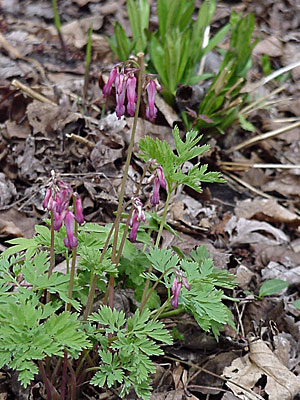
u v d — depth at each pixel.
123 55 0.98
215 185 0.96
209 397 0.71
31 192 0.86
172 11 0.94
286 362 0.75
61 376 0.68
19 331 0.59
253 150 1.04
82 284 0.67
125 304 0.73
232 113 0.96
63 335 0.60
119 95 0.62
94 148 0.89
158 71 0.94
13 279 0.64
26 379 0.58
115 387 0.68
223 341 0.74
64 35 1.25
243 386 0.72
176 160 0.66
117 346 0.61
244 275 0.81
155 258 0.66
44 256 0.64
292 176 0.98
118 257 0.65
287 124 1.09
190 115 0.94
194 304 0.64
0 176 0.87
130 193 0.86
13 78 1.07
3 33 1.23
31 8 1.33
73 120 0.92
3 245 0.81
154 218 0.72
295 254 0.87
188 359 0.73
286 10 1.43
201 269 0.68
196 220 0.87
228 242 0.88
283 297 0.82
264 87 1.18
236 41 0.96
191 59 0.96
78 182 0.86
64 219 0.60
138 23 0.99
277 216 0.91
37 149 0.90
